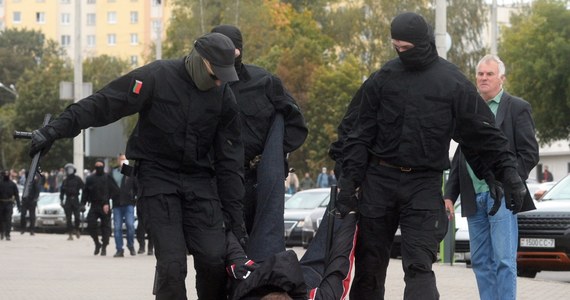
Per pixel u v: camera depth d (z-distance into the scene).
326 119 73.38
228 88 8.26
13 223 46.41
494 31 54.62
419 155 8.25
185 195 8.11
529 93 55.34
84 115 7.86
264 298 6.77
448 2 84.69
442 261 21.77
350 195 8.38
